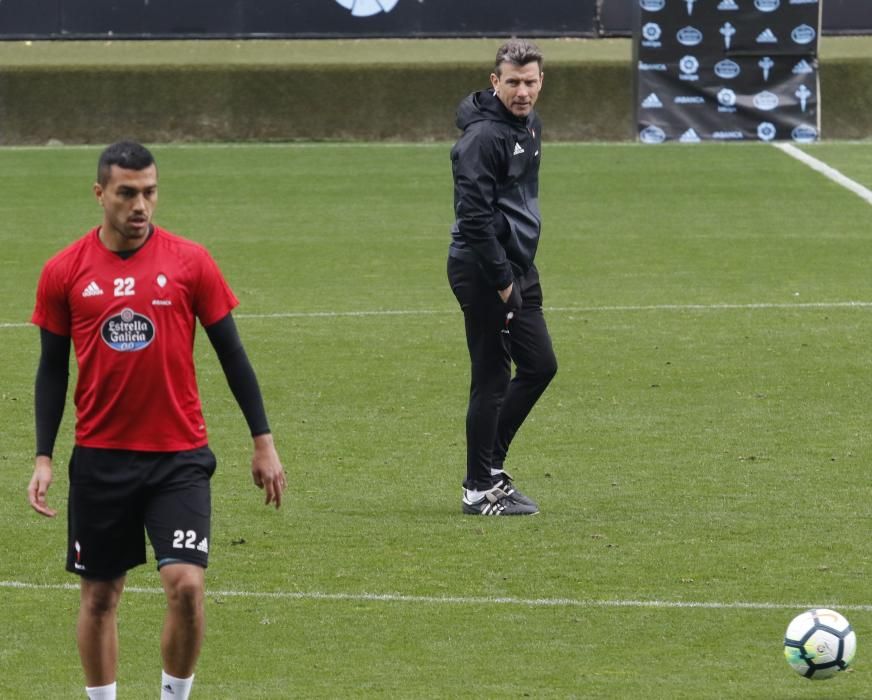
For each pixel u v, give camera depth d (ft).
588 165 265.13
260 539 87.45
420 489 98.07
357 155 281.33
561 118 297.33
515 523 90.22
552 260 187.42
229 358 60.59
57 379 61.05
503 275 86.53
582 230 208.95
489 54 303.27
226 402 121.90
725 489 96.89
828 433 110.93
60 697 64.69
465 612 75.20
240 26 295.48
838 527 88.53
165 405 59.31
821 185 244.01
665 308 158.40
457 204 87.40
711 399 121.70
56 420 61.21
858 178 250.16
